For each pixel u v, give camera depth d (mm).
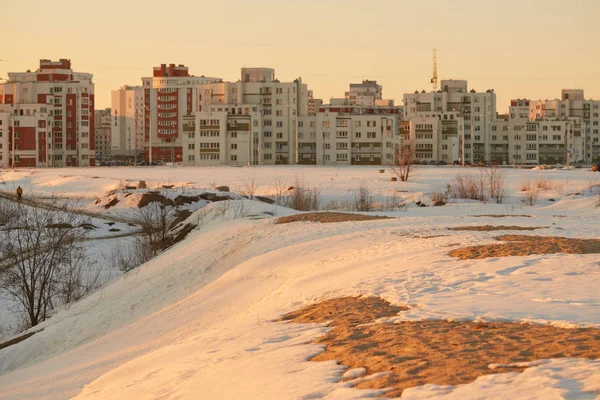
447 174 120000
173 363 15680
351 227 39000
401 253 26969
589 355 10805
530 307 15297
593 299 15891
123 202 73375
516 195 79312
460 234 31547
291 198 72562
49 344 29922
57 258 41469
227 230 44156
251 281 29500
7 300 41438
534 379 9602
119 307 32688
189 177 116750
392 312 16469
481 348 11875
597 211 55219
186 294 32531
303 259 30594
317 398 10375
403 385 10219
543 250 24500
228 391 11898
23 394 19266
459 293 17891
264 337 15914
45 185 105312
